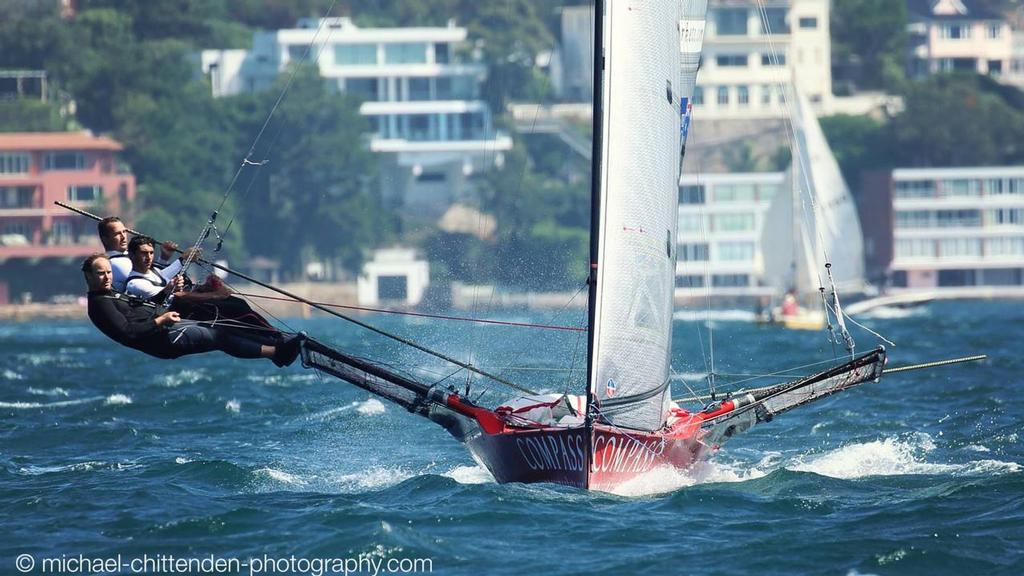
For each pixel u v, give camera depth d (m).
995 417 89.81
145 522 57.78
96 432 89.94
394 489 64.62
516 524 56.31
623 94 63.06
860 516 57.53
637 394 62.44
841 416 93.62
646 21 64.00
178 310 56.50
